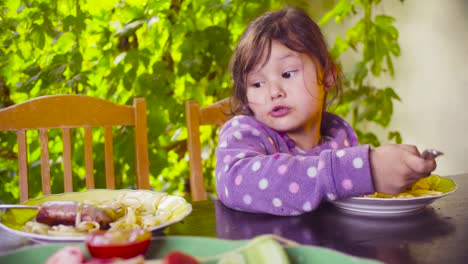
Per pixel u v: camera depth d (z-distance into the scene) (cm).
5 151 188
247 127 101
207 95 204
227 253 48
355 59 252
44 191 125
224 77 202
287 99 96
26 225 71
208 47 198
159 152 195
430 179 94
